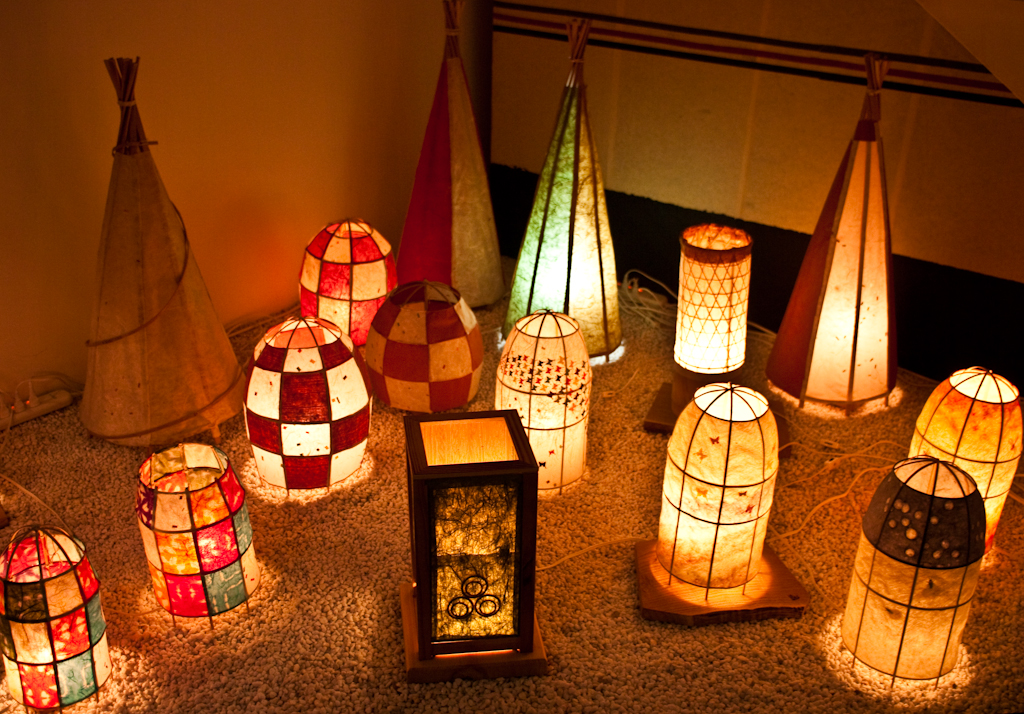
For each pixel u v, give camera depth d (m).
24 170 2.58
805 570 2.20
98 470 2.54
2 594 1.67
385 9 3.44
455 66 3.21
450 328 2.67
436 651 1.85
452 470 1.61
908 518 1.69
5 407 2.75
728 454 1.85
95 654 1.78
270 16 3.05
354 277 2.99
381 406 2.87
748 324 3.51
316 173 3.46
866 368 2.84
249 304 3.43
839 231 2.69
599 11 3.41
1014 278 2.81
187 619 2.02
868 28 2.81
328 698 1.83
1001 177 2.72
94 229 2.82
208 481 2.03
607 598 2.11
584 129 2.92
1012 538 2.32
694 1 3.14
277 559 2.21
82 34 2.59
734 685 1.87
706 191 3.42
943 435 2.12
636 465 2.62
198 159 3.02
